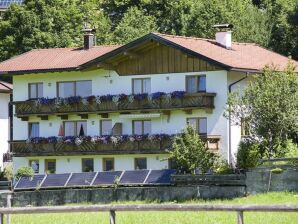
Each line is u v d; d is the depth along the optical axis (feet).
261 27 557.74
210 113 365.81
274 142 330.13
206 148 331.77
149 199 313.73
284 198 284.00
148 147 371.76
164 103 369.50
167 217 204.03
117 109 380.37
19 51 568.00
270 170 300.40
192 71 370.32
